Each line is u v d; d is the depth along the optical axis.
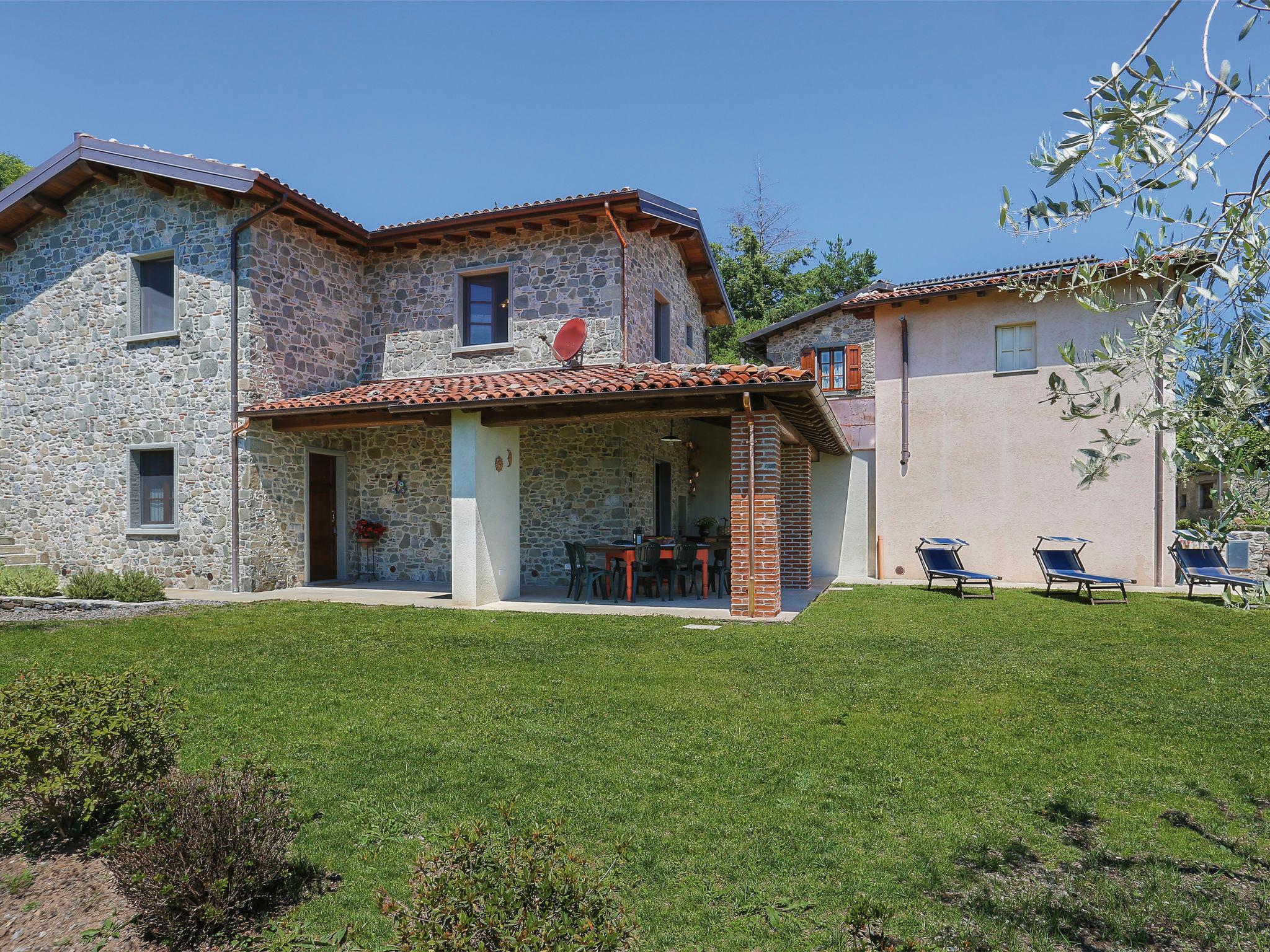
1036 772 4.34
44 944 2.81
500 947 2.03
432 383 12.24
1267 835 3.62
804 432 12.48
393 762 4.46
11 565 13.22
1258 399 2.48
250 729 5.06
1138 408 2.78
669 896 3.02
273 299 12.52
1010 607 10.90
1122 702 5.77
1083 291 3.16
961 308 15.00
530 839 2.49
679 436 15.52
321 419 11.80
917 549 13.66
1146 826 3.71
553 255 13.24
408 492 13.68
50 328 13.82
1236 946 2.77
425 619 9.44
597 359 12.88
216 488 12.18
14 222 14.00
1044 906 3.00
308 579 13.01
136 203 13.03
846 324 17.83
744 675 6.56
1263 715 5.46
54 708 3.52
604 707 5.57
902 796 4.00
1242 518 2.58
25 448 14.00
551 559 12.83
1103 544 13.80
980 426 14.77
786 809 3.83
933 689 6.12
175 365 12.56
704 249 15.94
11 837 3.64
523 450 13.03
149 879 2.79
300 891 3.11
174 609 10.19
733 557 9.50
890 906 2.96
